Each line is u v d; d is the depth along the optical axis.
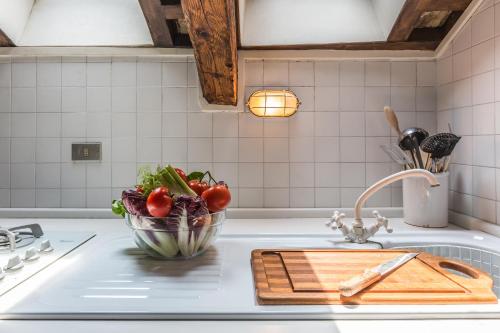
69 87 1.23
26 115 1.23
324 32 1.19
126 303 0.55
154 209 0.71
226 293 0.60
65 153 1.23
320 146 1.24
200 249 0.79
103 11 1.19
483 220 0.99
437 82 1.22
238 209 1.23
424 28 1.18
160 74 1.23
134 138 1.23
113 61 1.23
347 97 1.23
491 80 0.94
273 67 1.23
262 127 1.23
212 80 1.09
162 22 1.09
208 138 1.23
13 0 1.11
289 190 1.24
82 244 0.89
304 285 0.61
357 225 0.93
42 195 1.24
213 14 0.87
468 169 1.06
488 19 0.95
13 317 0.52
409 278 0.64
